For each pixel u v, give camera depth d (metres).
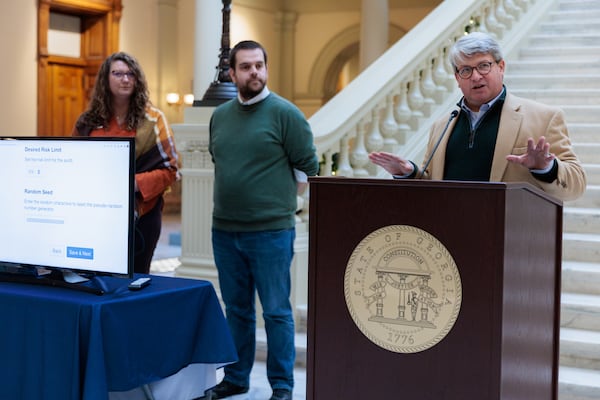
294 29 18.33
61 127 13.98
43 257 3.11
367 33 13.76
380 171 5.91
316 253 2.39
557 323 2.72
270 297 4.05
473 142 2.99
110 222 2.98
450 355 2.21
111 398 3.03
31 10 12.97
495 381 2.16
